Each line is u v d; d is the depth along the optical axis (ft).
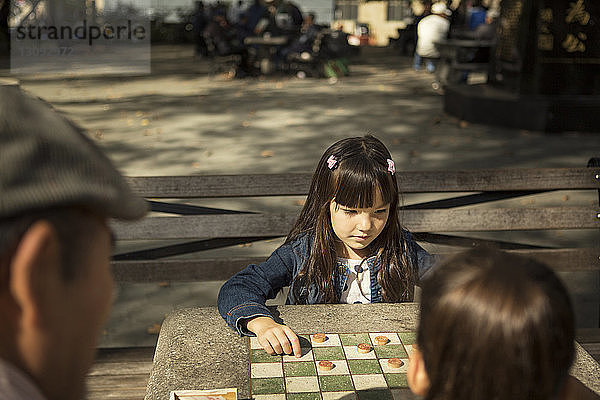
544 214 8.82
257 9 50.26
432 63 49.03
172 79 48.91
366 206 5.39
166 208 8.47
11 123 1.40
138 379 6.88
